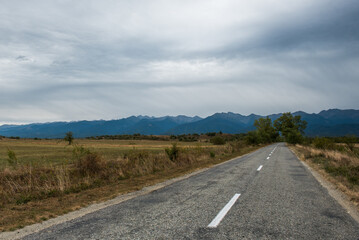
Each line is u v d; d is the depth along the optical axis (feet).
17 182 30.73
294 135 187.42
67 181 31.30
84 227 14.60
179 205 19.39
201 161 60.95
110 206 19.86
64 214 18.34
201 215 16.55
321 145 93.71
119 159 48.70
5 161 68.90
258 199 21.18
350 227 14.32
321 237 12.75
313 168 45.32
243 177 34.19
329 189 25.72
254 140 177.68
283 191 24.61
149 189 27.25
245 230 13.67
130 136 553.64
